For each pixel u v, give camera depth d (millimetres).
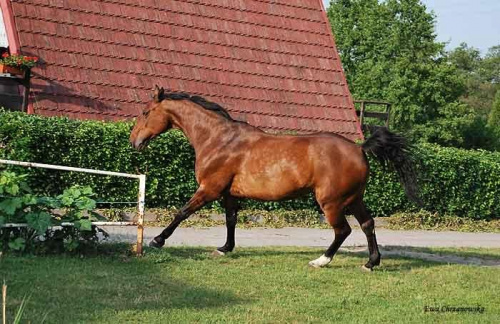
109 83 17203
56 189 13891
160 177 14945
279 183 9680
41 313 6770
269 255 10859
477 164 18797
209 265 9609
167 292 7910
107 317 6816
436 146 18844
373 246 10062
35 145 13531
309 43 21047
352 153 9688
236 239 13039
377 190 17422
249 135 10023
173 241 12031
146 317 6902
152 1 19250
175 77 18234
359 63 45188
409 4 39906
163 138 14812
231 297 7930
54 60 16734
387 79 37938
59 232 9461
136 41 18281
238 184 10000
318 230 15484
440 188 18344
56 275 8234
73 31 17469
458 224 18297
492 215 19422
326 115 19828
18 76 15453
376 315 7617
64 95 16359
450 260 11891
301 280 9047
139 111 17188
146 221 14305
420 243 14734
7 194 9219
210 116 10227
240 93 18875
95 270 8664
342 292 8578
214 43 19453
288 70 20125
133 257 9617
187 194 15211
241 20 20359
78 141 14000
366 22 44719
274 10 21172
